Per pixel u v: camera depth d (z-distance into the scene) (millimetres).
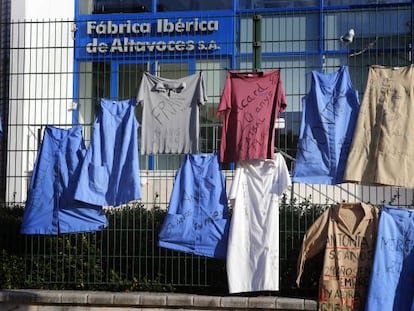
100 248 8203
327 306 7328
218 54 9828
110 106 8039
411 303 7102
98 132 7988
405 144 7336
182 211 7812
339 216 7453
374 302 7152
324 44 9297
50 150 8148
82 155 8078
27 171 8773
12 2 11023
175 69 9750
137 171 7832
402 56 8484
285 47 9477
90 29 11242
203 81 7922
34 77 9008
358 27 9523
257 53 8078
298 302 7359
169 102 7934
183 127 7895
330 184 7633
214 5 11281
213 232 7762
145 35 11211
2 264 8336
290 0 11328
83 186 7828
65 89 9273
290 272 7773
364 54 8586
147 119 7961
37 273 8258
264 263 7566
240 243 7656
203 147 8500
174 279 8031
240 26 10859
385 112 7418
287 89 8867
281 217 7895
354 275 7340
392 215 7320
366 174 7426
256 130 7660
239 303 7430
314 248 7496
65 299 7695
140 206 8336
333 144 7605
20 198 8797
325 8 10281
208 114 9023
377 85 7527
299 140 7699
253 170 7727
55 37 9320
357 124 7508
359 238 7391
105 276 8164
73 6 11570
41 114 8914
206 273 7957
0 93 9016
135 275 8109
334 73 7750
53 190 8062
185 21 11164
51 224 8016
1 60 9164
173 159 8883
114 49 10891
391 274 7199
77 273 8188
